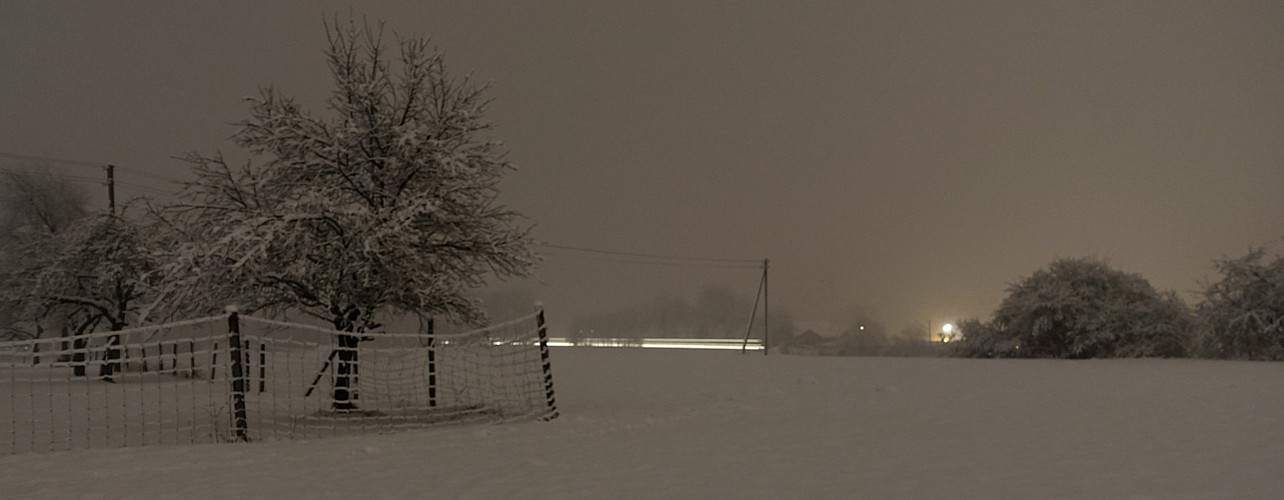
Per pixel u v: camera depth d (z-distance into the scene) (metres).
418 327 17.83
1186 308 39.59
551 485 8.23
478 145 17.58
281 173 16.67
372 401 18.19
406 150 16.75
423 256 16.95
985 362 34.22
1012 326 42.19
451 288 17.28
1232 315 35.88
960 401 16.59
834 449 10.27
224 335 13.05
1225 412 13.41
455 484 8.45
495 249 17.31
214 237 16.02
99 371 28.20
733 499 7.33
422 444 11.68
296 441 12.38
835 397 18.31
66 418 15.97
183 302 15.65
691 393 20.62
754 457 9.77
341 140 16.30
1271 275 35.78
